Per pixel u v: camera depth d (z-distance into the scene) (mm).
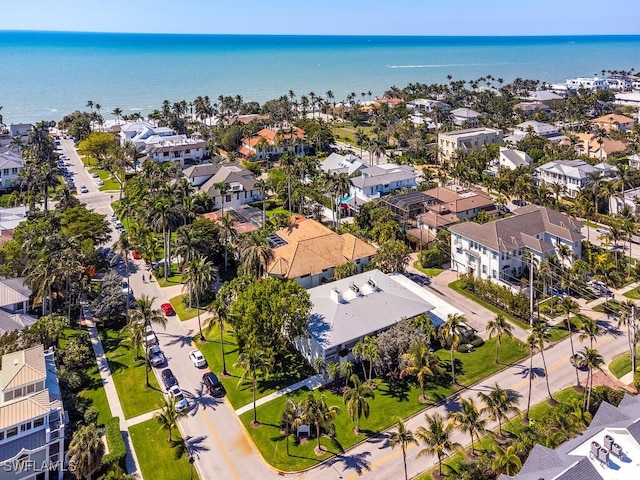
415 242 106562
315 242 92125
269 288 66562
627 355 68875
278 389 63938
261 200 140000
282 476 50812
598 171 129000
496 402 52062
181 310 83812
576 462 40688
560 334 74812
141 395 63156
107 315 79750
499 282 87312
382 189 140125
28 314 79438
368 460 52562
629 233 100750
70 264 77625
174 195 107438
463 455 52656
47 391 53750
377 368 65188
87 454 46594
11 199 133500
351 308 70750
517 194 128125
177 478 50688
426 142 194625
